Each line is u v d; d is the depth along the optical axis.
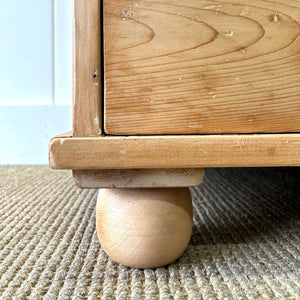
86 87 0.37
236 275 0.41
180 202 0.42
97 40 0.36
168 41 0.36
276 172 1.12
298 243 0.51
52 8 1.27
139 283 0.39
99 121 0.37
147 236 0.40
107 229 0.42
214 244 0.51
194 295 0.36
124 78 0.37
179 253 0.43
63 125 1.31
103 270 0.43
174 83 0.37
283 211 0.67
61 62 1.30
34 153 1.32
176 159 0.36
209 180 1.00
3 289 0.38
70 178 1.06
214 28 0.36
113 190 0.42
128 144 0.36
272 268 0.43
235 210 0.68
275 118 0.38
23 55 1.28
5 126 1.30
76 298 0.36
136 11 0.36
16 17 1.26
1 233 0.56
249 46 0.37
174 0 0.36
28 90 1.30
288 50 0.37
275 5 0.37
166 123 0.37
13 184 0.96
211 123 0.37
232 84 0.37
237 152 0.36
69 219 0.64
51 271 0.43
